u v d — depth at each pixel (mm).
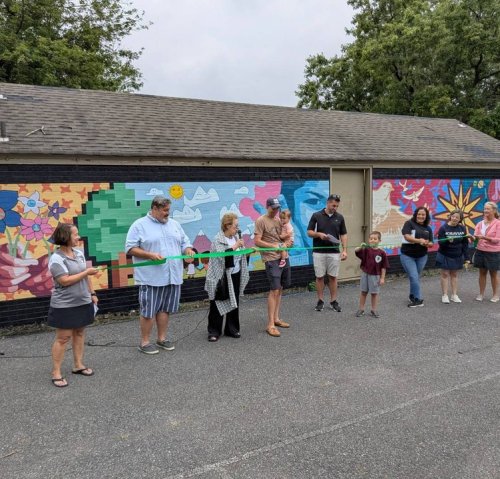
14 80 18656
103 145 7461
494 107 23219
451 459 3473
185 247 5918
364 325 6953
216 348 5941
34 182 6871
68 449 3629
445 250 8156
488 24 22031
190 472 3318
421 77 23875
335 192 9945
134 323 7121
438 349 5906
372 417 4117
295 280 9406
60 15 20656
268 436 3801
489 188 12070
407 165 10633
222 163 8406
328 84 28297
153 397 4535
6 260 6746
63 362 5520
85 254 7305
